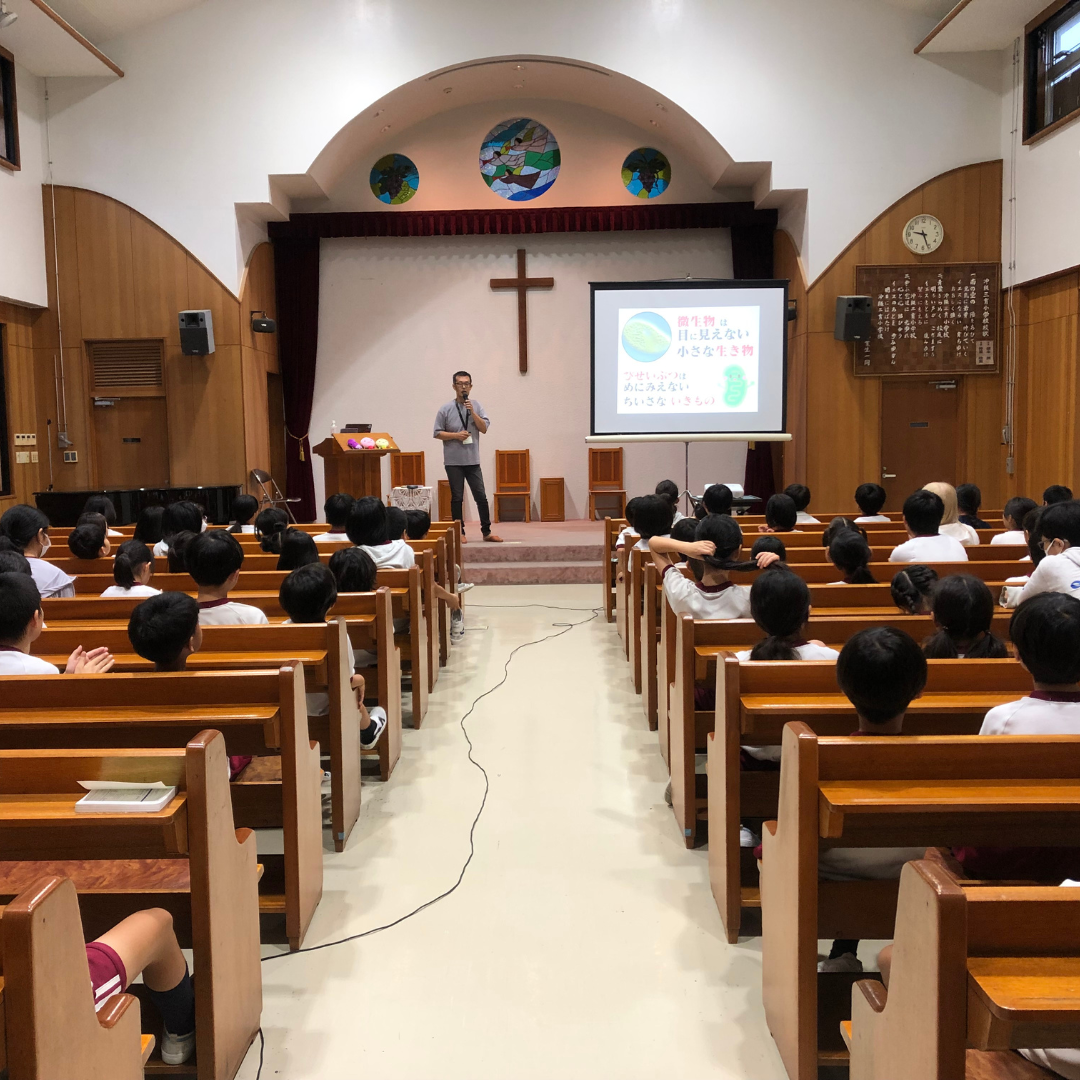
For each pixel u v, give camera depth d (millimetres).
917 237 9141
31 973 1133
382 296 10750
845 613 3150
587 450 10891
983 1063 1384
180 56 9070
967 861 1821
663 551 3928
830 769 1665
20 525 4094
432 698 4707
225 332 9312
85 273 9227
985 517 7531
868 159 9094
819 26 9016
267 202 9203
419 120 10438
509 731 4180
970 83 9008
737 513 6941
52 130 9117
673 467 10859
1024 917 1150
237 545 3027
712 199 10422
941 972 1146
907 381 9461
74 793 1726
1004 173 9039
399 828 3160
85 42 8336
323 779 3480
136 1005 1456
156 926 1650
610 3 8977
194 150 9148
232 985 1894
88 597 3543
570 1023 2100
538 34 9008
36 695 2107
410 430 10828
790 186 9148
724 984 2248
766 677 2289
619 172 10500
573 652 5652
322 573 3037
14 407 8891
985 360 9219
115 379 9367
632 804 3354
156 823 1637
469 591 7867
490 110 10492
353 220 10344
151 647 2291
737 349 8445
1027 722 1785
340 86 9062
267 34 9055
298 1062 1968
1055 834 1646
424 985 2248
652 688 4215
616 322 8445
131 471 9492
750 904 2418
